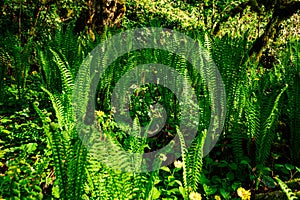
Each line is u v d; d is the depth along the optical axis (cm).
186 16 833
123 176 160
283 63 333
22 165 201
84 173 162
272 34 379
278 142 263
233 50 280
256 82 278
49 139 152
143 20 710
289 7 368
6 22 470
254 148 245
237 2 794
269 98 225
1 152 218
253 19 625
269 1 383
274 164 242
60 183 160
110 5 464
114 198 165
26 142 243
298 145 238
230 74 241
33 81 350
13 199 156
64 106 229
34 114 284
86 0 457
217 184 222
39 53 313
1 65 320
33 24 443
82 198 172
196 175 182
